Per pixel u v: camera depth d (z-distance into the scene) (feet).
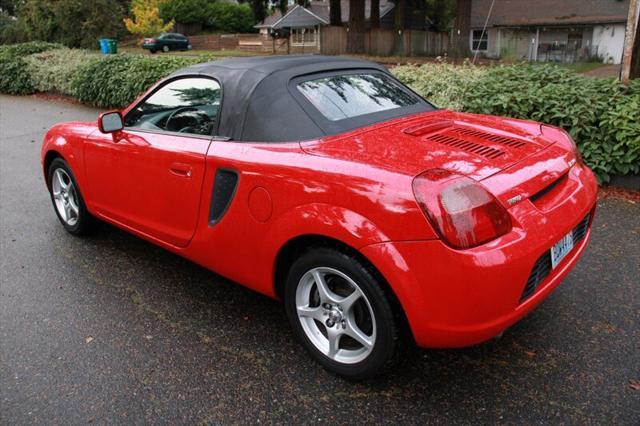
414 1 124.06
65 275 12.80
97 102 38.93
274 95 9.37
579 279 11.51
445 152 8.12
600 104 17.66
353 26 94.27
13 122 34.73
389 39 108.37
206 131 10.15
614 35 104.37
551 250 7.81
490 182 7.40
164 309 11.10
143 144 11.18
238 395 8.42
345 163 7.84
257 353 9.49
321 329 9.06
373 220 7.29
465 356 9.14
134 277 12.60
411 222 6.98
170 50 130.72
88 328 10.48
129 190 11.88
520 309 7.39
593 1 111.55
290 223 8.24
